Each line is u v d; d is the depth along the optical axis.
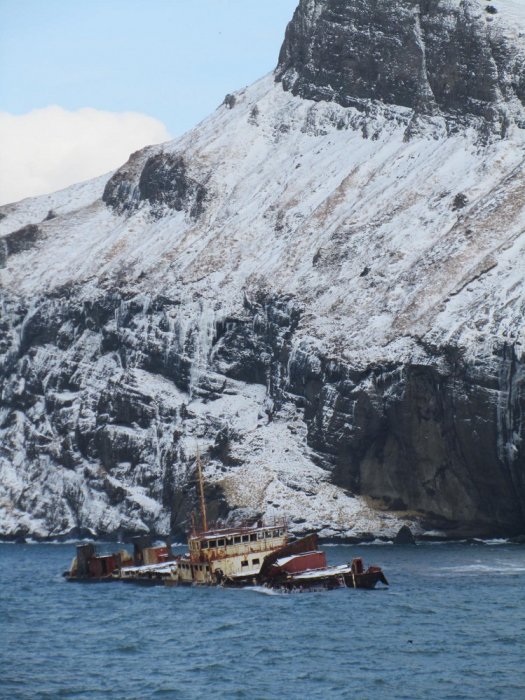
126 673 122.75
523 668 120.25
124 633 144.25
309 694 112.94
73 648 136.38
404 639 134.62
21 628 151.00
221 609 158.38
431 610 152.12
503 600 159.12
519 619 144.75
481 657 125.19
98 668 125.50
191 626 146.75
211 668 123.38
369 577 171.88
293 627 143.25
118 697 113.75
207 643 135.75
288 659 126.50
